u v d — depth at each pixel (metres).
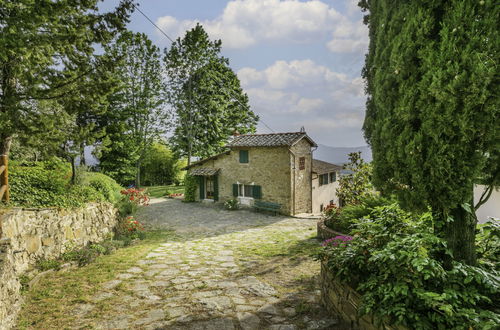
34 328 3.75
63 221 6.99
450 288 2.72
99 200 9.10
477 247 3.79
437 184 2.71
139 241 9.62
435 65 2.69
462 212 3.07
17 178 6.82
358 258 3.48
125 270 6.21
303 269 6.10
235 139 18.31
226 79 29.44
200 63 27.17
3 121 4.53
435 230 3.41
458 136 2.57
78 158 8.61
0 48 3.81
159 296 4.77
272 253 7.61
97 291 5.01
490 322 2.15
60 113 6.15
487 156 2.69
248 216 15.02
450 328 2.43
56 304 4.47
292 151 15.54
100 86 5.32
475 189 4.84
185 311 4.18
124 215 12.01
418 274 2.81
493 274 3.03
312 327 3.58
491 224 3.57
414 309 2.65
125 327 3.73
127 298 4.70
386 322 2.76
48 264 5.93
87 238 8.04
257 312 4.09
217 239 9.83
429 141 2.77
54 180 7.48
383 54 3.38
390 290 2.80
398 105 3.11
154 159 30.78
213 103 27.58
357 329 3.24
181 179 31.72
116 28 5.00
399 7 3.28
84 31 4.81
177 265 6.63
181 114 27.38
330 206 11.08
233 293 4.86
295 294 4.75
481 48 2.42
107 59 5.37
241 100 31.38
